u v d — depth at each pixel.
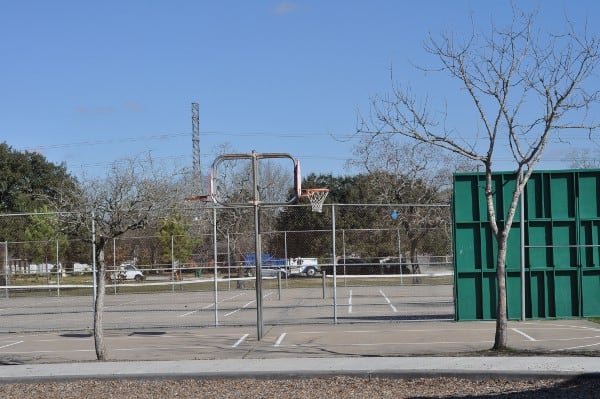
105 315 24.55
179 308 26.44
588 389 9.72
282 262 34.41
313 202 18.22
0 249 35.84
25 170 67.38
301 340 15.72
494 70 12.55
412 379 10.60
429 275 20.52
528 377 10.35
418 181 47.72
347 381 10.56
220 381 10.84
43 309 28.50
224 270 38.03
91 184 25.61
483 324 17.72
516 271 18.28
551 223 18.28
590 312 18.31
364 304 25.25
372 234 35.31
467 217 18.44
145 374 11.07
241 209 40.09
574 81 13.74
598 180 18.44
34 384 11.07
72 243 37.44
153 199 13.90
